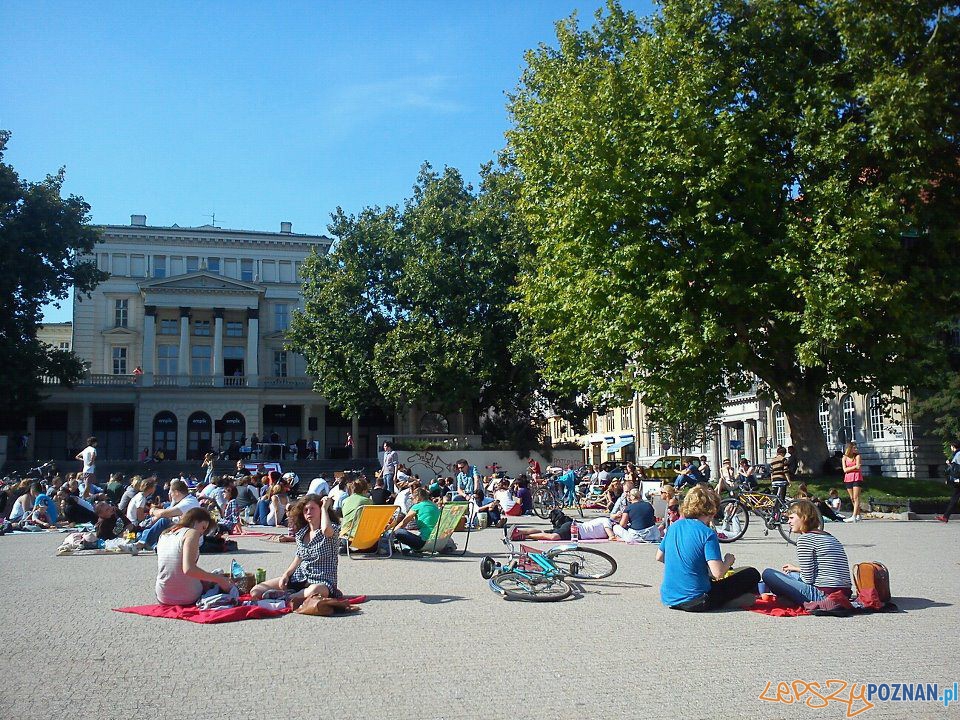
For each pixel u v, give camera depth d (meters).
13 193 50.88
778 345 27.92
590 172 27.36
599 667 7.49
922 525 22.86
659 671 7.35
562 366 34.16
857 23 25.34
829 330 24.36
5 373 50.53
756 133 26.22
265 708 6.28
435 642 8.53
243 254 78.25
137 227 76.12
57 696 6.60
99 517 18.38
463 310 47.94
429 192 53.59
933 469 45.28
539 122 32.50
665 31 28.42
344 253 53.44
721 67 26.84
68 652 8.10
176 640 8.66
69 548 17.73
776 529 21.55
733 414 63.19
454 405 48.88
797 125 26.20
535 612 10.27
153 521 18.25
